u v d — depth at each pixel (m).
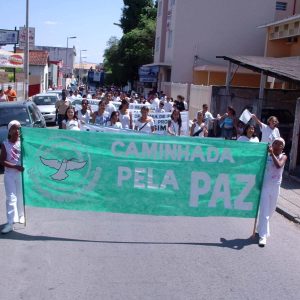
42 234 7.75
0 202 9.91
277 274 6.50
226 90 23.22
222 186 8.12
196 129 14.11
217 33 37.66
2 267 6.33
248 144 8.02
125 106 13.40
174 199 8.14
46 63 56.34
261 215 7.89
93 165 8.02
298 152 15.45
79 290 5.70
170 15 39.56
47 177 8.04
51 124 26.11
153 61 51.00
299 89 23.27
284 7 38.44
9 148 7.75
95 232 7.96
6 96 26.70
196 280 6.14
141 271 6.35
